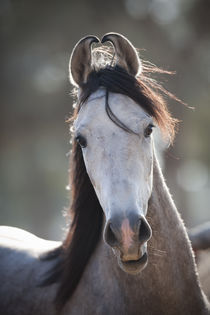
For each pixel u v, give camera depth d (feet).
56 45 147.43
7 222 157.17
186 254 21.72
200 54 147.84
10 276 25.13
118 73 20.92
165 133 21.27
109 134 19.80
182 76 144.36
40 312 23.24
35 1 143.33
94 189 21.84
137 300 21.06
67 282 22.49
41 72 150.00
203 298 22.09
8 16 147.13
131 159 19.49
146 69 22.91
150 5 145.38
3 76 149.48
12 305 24.27
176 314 21.11
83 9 142.61
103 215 22.35
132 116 20.03
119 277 21.34
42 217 161.07
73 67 21.86
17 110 149.69
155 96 21.12
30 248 26.35
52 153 160.56
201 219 182.39
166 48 143.23
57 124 151.74
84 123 20.22
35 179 160.45
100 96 20.62
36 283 23.94
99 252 22.29
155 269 20.86
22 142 154.61
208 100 146.51
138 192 19.15
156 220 20.95
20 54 149.89
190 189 213.05
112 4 142.41
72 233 22.85
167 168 142.82
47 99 148.66
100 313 21.45
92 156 19.97
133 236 18.25
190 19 145.89
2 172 157.48
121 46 21.57
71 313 22.29
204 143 151.84
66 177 162.40
